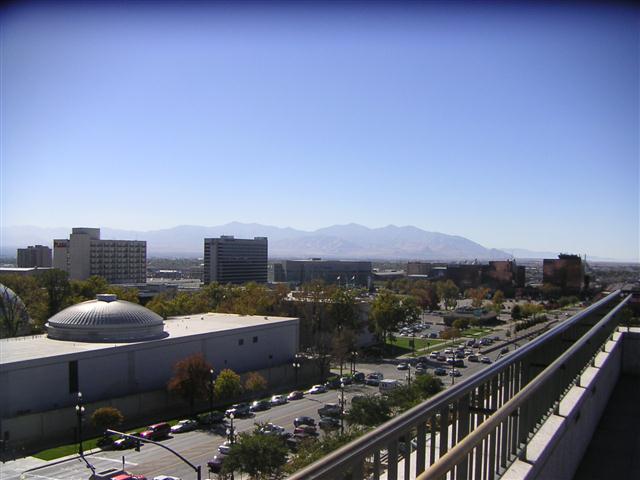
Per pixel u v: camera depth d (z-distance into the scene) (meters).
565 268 145.25
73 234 150.12
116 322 47.75
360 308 82.19
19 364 37.66
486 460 4.90
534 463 5.46
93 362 42.41
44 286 73.12
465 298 165.00
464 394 4.77
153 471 30.72
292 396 49.28
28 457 33.91
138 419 42.88
